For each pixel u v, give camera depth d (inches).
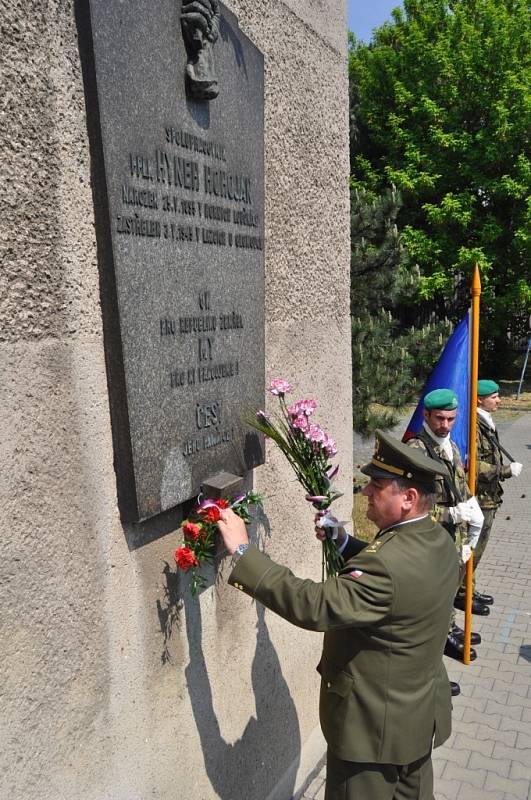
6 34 55.0
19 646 58.8
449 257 639.1
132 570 74.0
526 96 596.7
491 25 624.4
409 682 80.3
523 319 731.4
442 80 629.6
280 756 113.7
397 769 83.5
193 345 80.2
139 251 69.4
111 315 67.2
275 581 77.3
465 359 162.9
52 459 62.0
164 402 75.0
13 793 58.5
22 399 58.4
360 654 80.8
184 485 79.6
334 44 122.0
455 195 633.0
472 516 142.0
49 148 59.9
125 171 66.6
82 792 67.1
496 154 610.5
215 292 84.5
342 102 126.0
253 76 91.5
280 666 113.2
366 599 76.4
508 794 120.3
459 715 144.6
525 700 150.3
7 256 56.2
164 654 80.6
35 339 59.6
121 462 70.4
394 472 81.4
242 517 84.6
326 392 125.4
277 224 104.7
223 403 88.2
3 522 56.8
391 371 283.4
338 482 132.4
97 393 67.5
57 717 63.4
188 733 86.4
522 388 693.9
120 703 72.7
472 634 179.5
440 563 81.1
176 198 75.2
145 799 77.6
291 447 90.4
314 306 118.7
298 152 110.0
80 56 62.5
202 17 74.5
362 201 286.8
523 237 605.3
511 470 185.8
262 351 98.6
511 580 220.7
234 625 98.0
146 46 68.9
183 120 75.7
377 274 285.4
